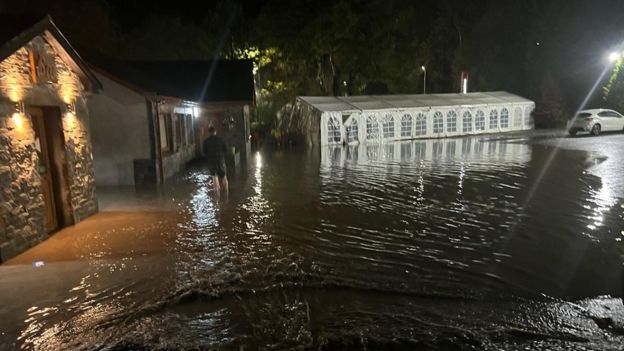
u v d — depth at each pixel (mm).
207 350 4188
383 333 4445
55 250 6969
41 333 4480
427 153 20641
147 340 4355
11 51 6117
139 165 13234
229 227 8227
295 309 4977
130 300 5188
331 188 12062
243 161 18953
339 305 5059
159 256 6660
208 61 22438
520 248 6922
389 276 5863
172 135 15688
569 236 7473
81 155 8938
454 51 44000
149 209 9805
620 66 30984
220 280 5738
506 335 4375
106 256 6676
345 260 6457
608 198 10109
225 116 20750
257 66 35688
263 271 6043
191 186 12758
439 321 4672
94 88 9164
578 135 27578
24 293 5371
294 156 20703
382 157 19484
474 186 11992
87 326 4613
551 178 12852
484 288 5477
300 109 28641
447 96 33844
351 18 34875
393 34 38594
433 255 6645
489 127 32875
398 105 29750
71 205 8406
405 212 9250
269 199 10695
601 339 4293
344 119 27297
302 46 35844
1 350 4191
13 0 20625
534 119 35781
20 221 6828
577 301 5117
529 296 5246
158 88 14391
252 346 4250
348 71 39562
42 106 7805
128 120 13102
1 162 6379
